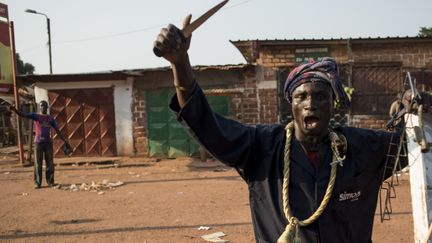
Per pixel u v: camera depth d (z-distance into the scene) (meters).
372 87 13.52
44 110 10.09
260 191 1.88
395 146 1.97
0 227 6.33
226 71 14.09
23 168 13.79
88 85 14.93
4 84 14.17
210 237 5.54
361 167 1.84
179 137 14.62
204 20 1.53
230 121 1.89
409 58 13.45
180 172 11.91
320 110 1.75
